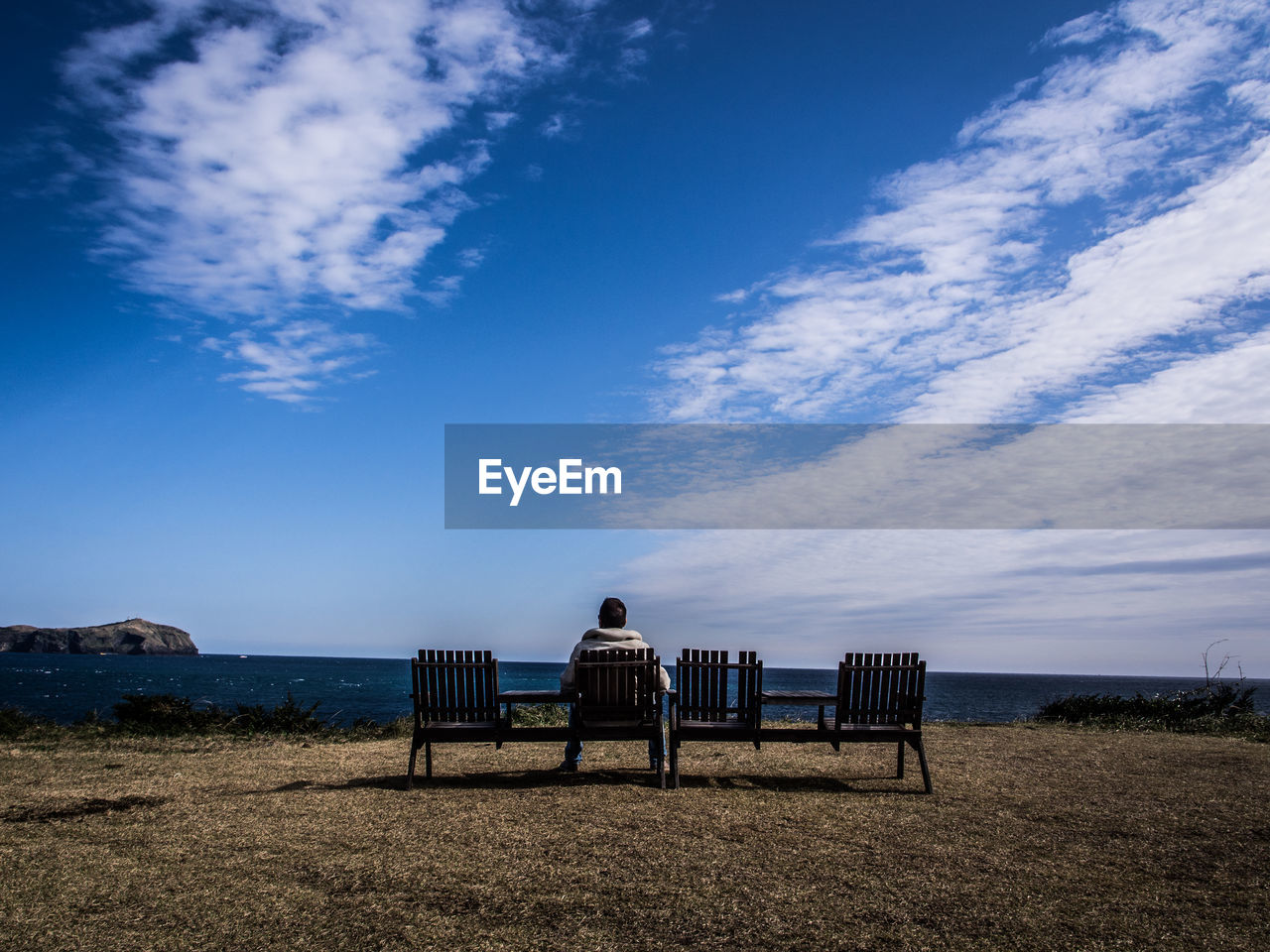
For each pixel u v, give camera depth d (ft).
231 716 38.55
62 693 154.20
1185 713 43.86
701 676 21.18
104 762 26.61
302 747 31.07
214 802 19.11
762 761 25.88
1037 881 13.12
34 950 10.40
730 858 14.12
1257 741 34.55
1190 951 10.41
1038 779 22.68
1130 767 25.38
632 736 20.95
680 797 19.27
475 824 16.53
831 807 18.29
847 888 12.66
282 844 15.16
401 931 10.95
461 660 21.17
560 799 19.04
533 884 12.78
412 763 20.70
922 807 18.52
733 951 10.32
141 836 15.85
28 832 16.25
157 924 11.27
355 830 16.15
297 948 10.43
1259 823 17.46
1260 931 11.10
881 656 21.08
